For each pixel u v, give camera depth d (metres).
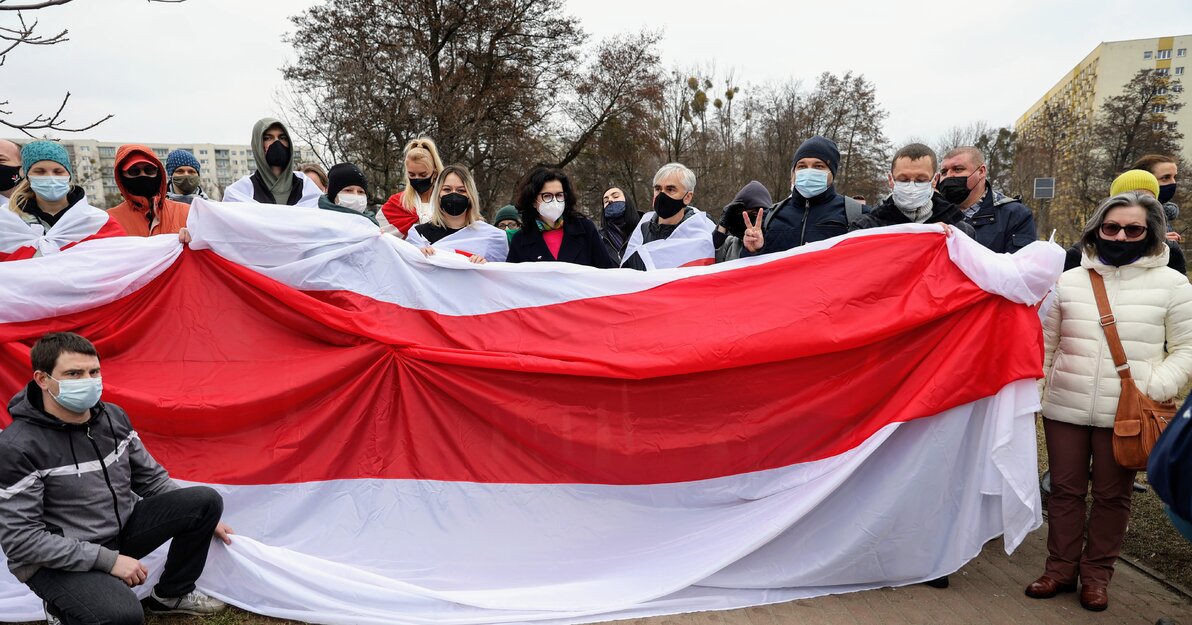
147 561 3.50
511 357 3.95
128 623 2.98
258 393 3.83
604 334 4.06
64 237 4.08
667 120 36.25
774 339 3.87
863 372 3.90
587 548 3.95
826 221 4.64
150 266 3.96
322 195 5.29
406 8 21.12
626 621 3.58
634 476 4.00
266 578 3.56
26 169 4.05
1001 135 39.50
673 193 4.93
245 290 4.06
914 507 3.83
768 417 3.96
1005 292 3.68
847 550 3.83
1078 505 3.82
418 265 4.23
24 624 3.45
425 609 3.56
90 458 3.13
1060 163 33.09
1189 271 21.31
